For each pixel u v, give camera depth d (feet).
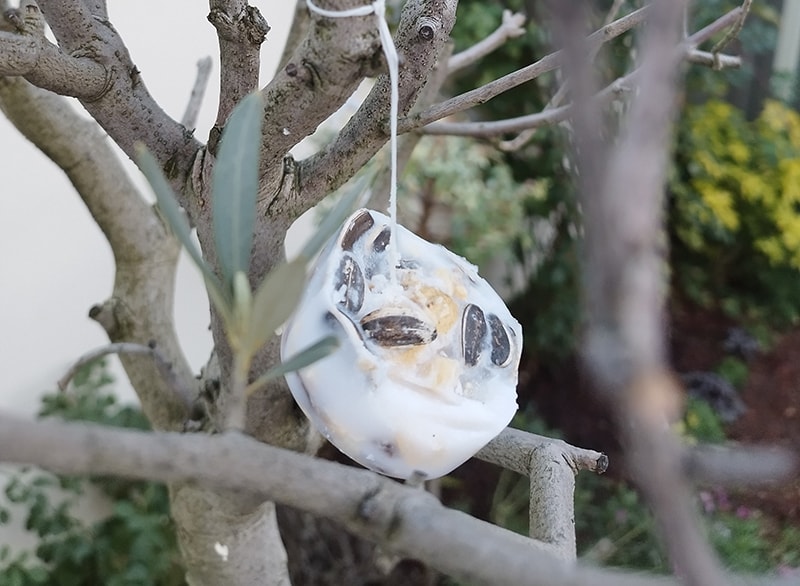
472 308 0.81
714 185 3.59
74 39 0.78
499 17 3.07
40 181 2.02
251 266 0.84
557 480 0.88
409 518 0.47
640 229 0.28
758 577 0.46
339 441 0.74
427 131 1.25
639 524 2.35
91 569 2.20
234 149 0.61
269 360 0.87
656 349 0.29
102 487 2.30
